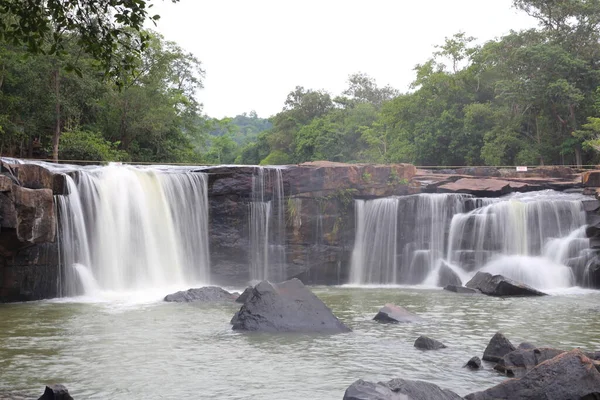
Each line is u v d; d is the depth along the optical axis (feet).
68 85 152.35
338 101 385.70
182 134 243.81
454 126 215.10
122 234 83.97
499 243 96.63
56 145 148.05
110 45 35.17
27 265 72.13
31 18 34.22
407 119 235.81
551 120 193.36
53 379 34.19
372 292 83.25
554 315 59.52
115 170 85.25
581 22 191.31
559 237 95.20
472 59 224.94
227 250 95.71
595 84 186.29
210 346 43.11
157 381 33.73
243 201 96.73
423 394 27.99
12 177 68.03
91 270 80.12
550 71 182.50
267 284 52.31
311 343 44.16
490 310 63.16
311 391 31.71
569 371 27.76
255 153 485.56
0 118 139.44
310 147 356.38
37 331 49.39
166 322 53.78
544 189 112.06
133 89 179.11
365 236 101.76
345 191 100.83
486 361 38.50
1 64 142.00
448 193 104.94
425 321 55.16
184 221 91.71
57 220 75.20
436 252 99.09
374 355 40.16
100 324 52.75
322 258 99.55
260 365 37.45
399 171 105.40
